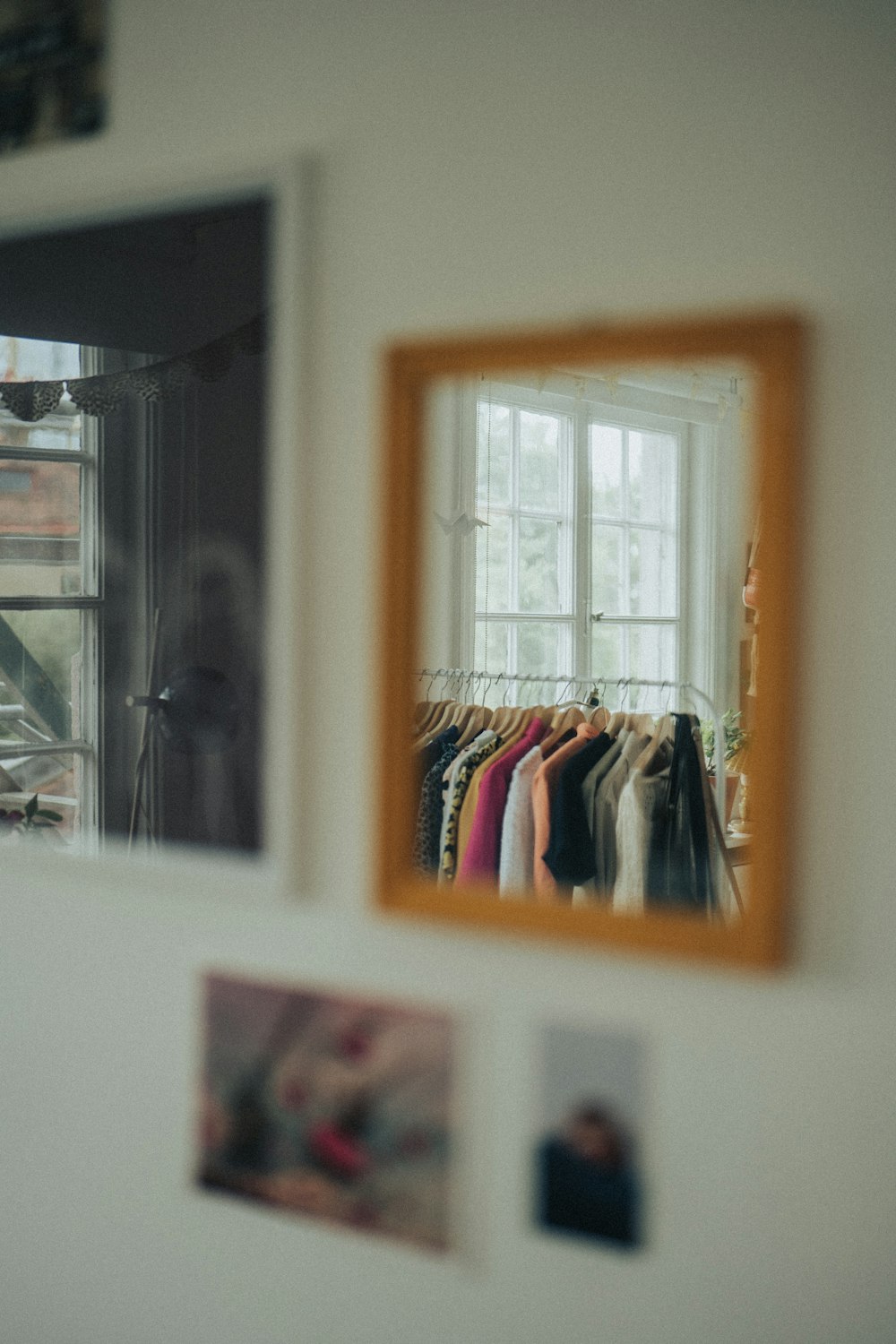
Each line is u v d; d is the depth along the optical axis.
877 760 1.16
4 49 1.72
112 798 2.64
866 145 1.16
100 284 2.20
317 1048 1.48
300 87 1.47
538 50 1.32
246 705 2.51
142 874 1.61
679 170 1.25
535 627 3.56
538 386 3.44
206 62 1.54
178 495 2.54
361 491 1.43
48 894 1.71
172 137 1.58
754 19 1.21
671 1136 1.27
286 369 1.46
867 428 1.16
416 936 1.41
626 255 1.28
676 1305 1.27
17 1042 1.75
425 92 1.39
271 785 1.50
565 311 1.31
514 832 2.46
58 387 2.30
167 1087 1.60
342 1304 1.46
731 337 1.19
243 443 2.47
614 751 2.50
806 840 1.20
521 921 1.32
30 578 2.56
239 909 1.54
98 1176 1.67
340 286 1.45
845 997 1.19
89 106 1.65
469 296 1.37
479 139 1.36
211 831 2.46
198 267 2.18
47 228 1.74
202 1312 1.58
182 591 2.58
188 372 2.27
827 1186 1.20
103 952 1.66
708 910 2.52
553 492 3.60
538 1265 1.34
